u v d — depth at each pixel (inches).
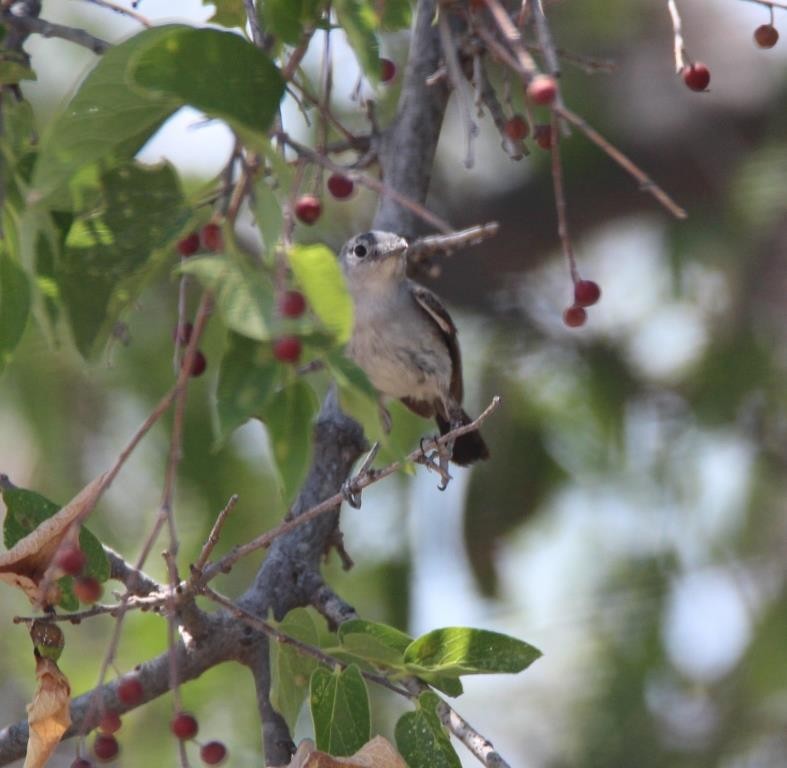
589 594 537.6
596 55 608.4
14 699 507.2
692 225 577.0
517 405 531.8
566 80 596.1
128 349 467.8
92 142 202.8
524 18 237.1
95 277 221.6
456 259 577.6
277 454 221.0
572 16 605.0
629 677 521.3
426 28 370.3
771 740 514.0
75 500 238.2
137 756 462.0
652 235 593.9
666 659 524.1
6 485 270.2
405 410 495.5
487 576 505.0
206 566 268.8
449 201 589.0
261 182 197.2
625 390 542.6
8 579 239.9
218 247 206.8
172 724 228.5
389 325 414.6
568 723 526.6
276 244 191.2
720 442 547.2
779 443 547.2
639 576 537.3
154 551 457.1
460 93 218.4
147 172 219.6
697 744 514.3
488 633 260.1
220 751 236.7
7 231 241.0
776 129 605.0
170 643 224.8
